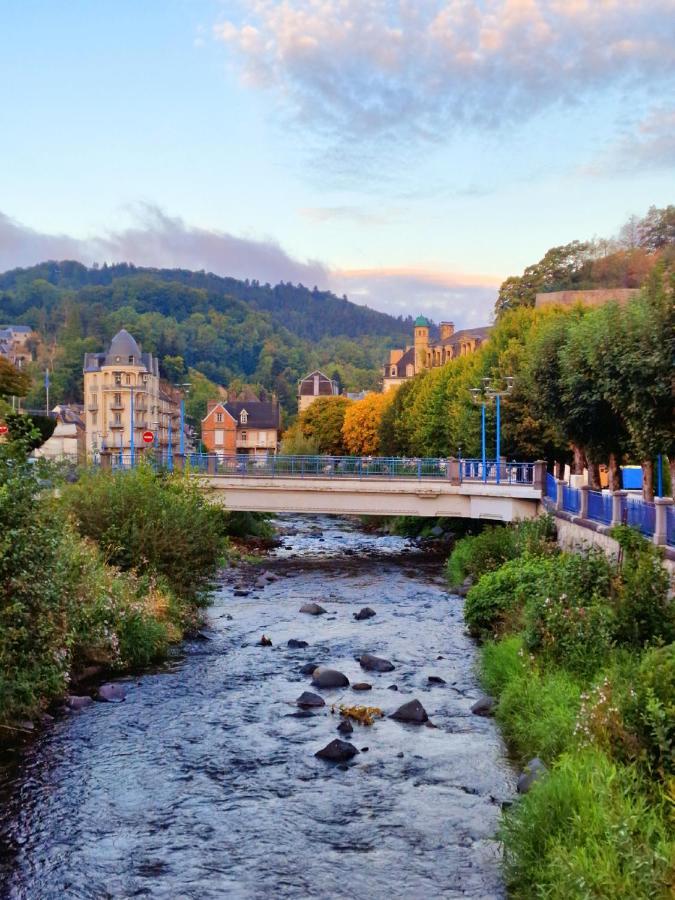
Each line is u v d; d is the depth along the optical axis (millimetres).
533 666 16031
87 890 9484
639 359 21922
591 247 92438
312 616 26031
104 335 193750
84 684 17438
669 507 19094
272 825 11094
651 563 16031
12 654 14617
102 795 12000
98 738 14305
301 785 12414
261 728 14984
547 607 17266
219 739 14375
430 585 32719
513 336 53281
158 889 9516
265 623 24859
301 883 9625
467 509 41469
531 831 9703
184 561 24234
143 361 134000
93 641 18328
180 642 21594
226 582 33188
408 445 71438
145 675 18406
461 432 52344
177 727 14969
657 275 22047
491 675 17422
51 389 152500
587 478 34875
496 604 22547
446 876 9734
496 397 45062
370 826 11055
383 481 41969
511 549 30500
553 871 8617
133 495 24266
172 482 27172
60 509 19625
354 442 99812
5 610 13875
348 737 14531
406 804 11719
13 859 10180
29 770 12875
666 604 15641
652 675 11172
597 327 26359
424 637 22828
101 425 127688
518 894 9219
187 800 11867
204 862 10133
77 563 19172
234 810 11555
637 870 8008
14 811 11469
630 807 9102
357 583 33281
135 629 19594
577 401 29891
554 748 12531
